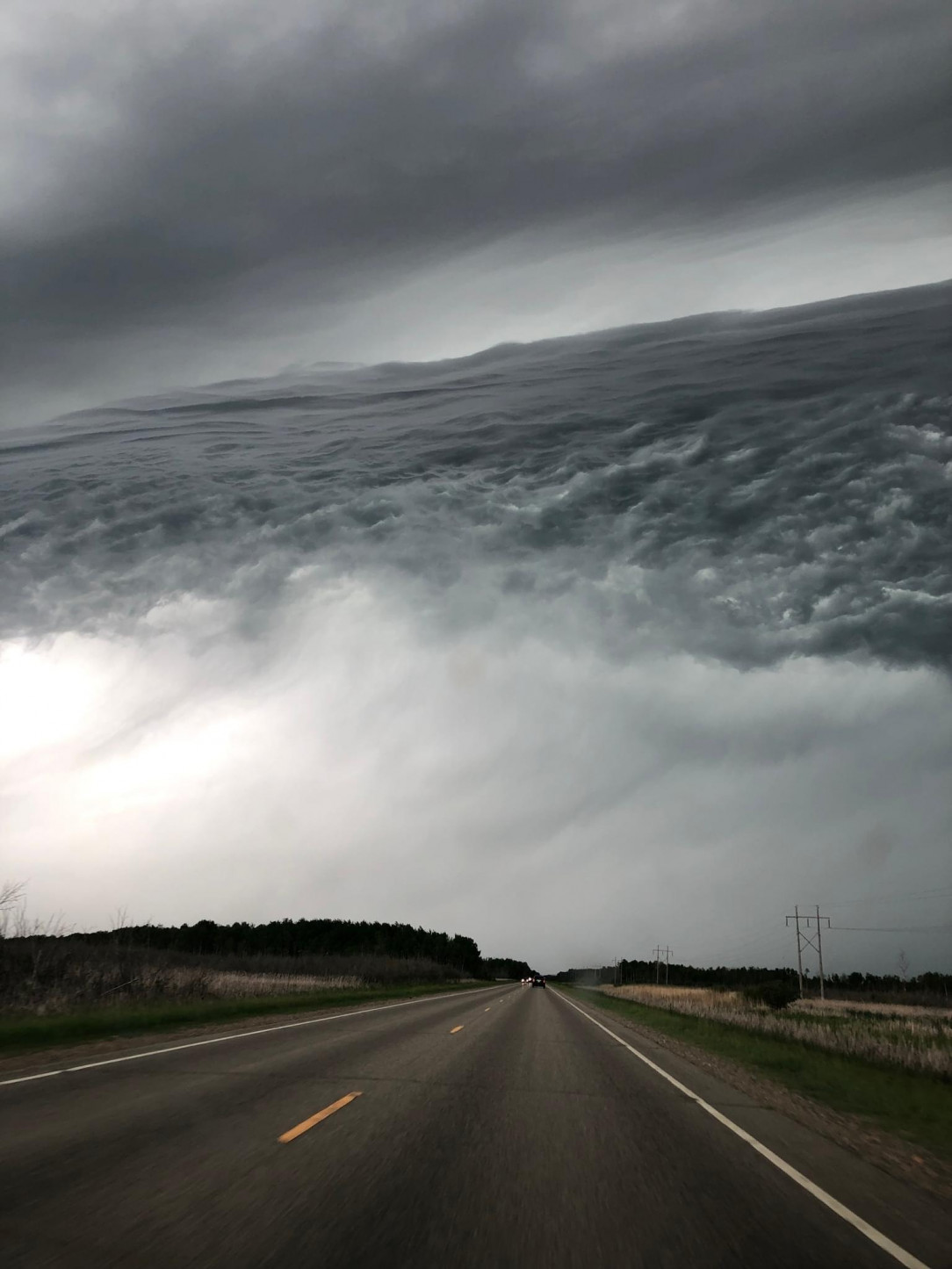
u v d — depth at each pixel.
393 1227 5.57
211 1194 6.04
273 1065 13.02
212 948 120.44
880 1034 25.23
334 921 172.50
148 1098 9.71
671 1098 11.91
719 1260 5.29
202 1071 12.11
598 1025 27.58
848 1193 6.98
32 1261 4.71
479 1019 27.00
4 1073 11.35
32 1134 7.72
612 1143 8.49
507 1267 5.01
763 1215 6.27
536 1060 15.73
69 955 25.61
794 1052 19.78
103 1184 6.20
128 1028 18.75
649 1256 5.32
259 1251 5.00
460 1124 9.09
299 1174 6.67
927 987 115.62
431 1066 13.90
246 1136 7.87
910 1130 10.39
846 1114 11.41
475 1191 6.55
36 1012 19.89
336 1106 9.67
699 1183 7.09
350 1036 18.58
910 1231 6.04
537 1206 6.25
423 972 101.38
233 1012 24.30
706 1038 23.91
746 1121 10.28
